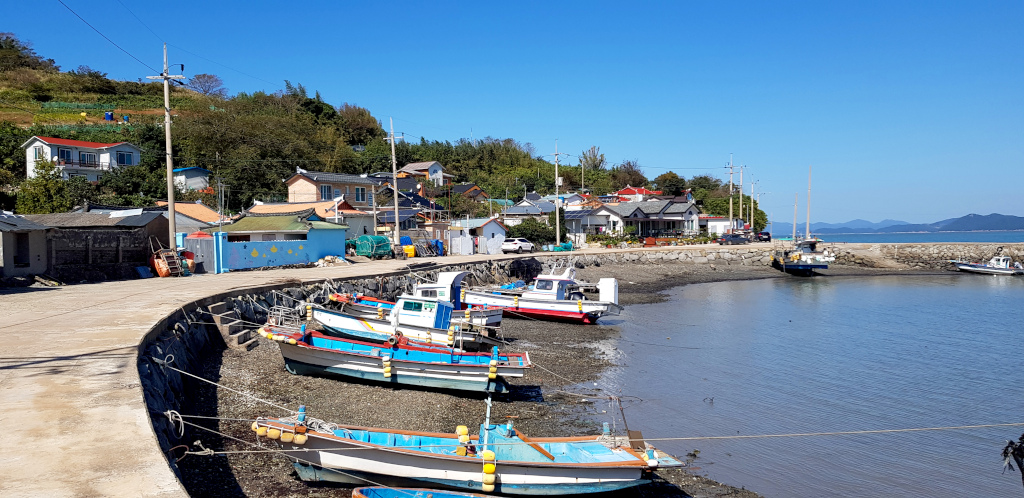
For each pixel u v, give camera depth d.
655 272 55.06
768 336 27.08
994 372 20.84
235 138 70.19
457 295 23.61
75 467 5.96
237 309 20.55
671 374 19.98
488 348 21.69
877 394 18.17
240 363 16.70
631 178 125.62
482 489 10.02
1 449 6.39
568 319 29.64
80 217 29.09
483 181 103.00
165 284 23.88
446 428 13.41
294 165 72.31
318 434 9.63
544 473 10.08
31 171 54.09
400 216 54.22
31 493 5.35
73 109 84.62
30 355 10.73
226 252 31.36
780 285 49.88
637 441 11.00
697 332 27.89
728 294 43.38
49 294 19.98
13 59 99.94
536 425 14.42
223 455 10.38
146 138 67.06
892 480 12.41
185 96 102.19
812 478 12.45
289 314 22.50
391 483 10.00
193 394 13.49
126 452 6.38
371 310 23.22
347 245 44.50
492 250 59.34
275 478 9.92
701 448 13.80
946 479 12.54
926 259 65.75
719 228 92.50
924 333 28.14
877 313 34.41
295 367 16.19
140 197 49.81
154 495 5.41
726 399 17.38
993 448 14.24
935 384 19.25
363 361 15.79
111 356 10.69
